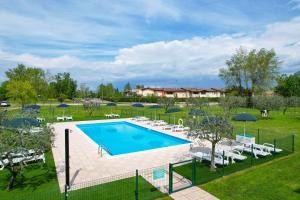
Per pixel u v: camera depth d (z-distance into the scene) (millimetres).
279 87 57281
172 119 29609
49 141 9219
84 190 8500
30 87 36094
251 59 45969
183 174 10203
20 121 9836
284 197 8023
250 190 8602
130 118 30578
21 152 8367
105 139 20453
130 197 7941
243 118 13430
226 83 51062
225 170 10594
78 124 25891
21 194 8141
